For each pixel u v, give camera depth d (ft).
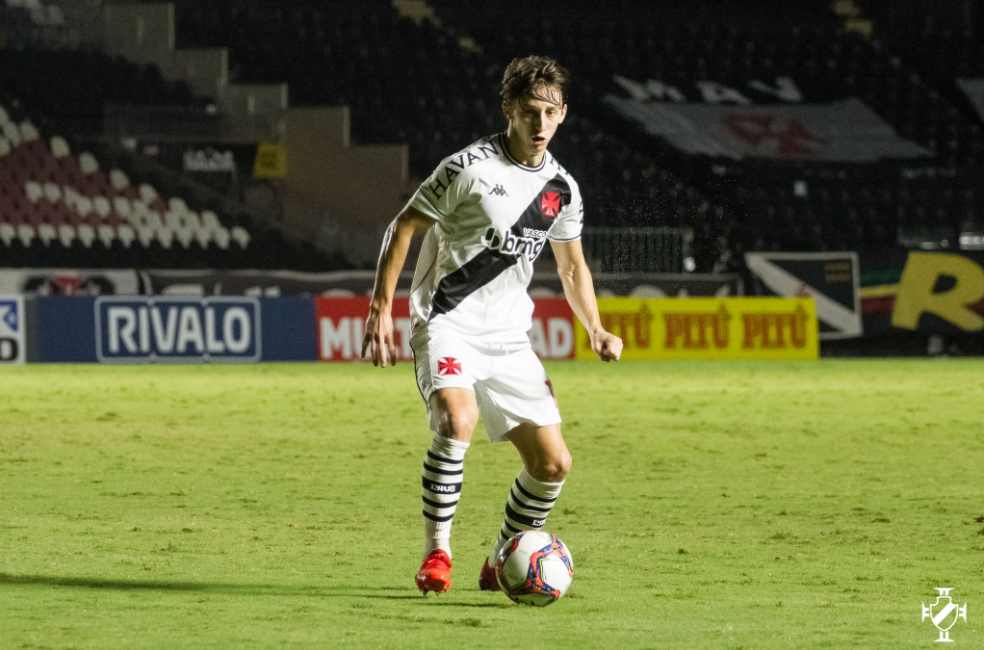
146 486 59.26
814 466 69.82
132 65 238.27
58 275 166.91
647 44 276.41
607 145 241.14
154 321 166.20
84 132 225.15
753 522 50.06
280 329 173.06
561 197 36.06
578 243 37.68
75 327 163.32
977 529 48.26
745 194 229.25
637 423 94.48
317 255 219.82
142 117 219.00
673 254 204.33
